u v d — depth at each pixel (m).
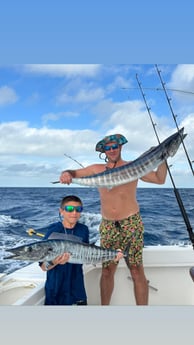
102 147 2.51
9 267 7.13
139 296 2.53
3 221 13.41
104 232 2.57
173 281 2.89
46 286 2.22
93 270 2.78
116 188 2.46
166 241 8.80
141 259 2.54
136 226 2.52
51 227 2.31
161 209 11.80
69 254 2.15
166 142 2.32
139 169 2.31
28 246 2.04
